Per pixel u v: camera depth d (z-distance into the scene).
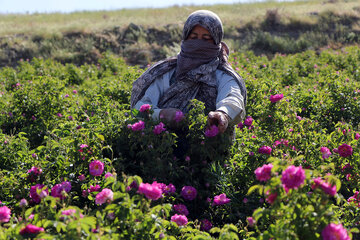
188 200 4.72
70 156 4.79
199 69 4.98
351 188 5.38
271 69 13.45
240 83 5.11
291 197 3.00
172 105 5.07
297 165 4.91
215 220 4.67
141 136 4.66
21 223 3.15
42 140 7.21
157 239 3.39
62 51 18.58
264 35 20.48
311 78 12.72
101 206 3.82
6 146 5.58
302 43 19.86
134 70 11.31
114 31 21.08
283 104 6.30
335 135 5.74
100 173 4.21
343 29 21.66
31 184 4.62
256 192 4.71
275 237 2.98
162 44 20.19
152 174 4.65
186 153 4.89
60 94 8.34
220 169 4.77
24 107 8.02
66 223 2.97
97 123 5.56
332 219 2.96
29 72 13.08
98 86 10.45
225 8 28.06
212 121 4.51
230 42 19.70
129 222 3.27
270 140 5.22
